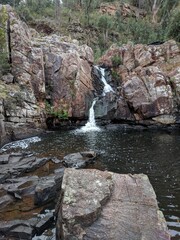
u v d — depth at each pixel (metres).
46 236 6.46
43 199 8.05
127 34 51.16
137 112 23.94
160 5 57.56
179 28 32.03
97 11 57.69
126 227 5.77
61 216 5.98
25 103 19.12
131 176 7.55
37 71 21.67
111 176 7.41
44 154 13.67
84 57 27.55
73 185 6.65
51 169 11.02
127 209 6.25
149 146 16.02
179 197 8.86
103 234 5.61
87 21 50.16
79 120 23.77
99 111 24.34
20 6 44.06
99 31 49.66
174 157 13.55
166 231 5.73
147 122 23.77
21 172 10.35
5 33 20.19
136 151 14.80
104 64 30.77
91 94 25.52
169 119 23.56
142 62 28.20
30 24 42.53
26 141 16.97
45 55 23.52
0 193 8.38
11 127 17.23
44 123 21.30
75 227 5.67
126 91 24.59
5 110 17.00
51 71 23.05
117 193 6.75
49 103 22.61
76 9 57.38
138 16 57.69
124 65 29.50
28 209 7.66
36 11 49.78
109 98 24.52
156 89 23.88
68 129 22.23
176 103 23.92
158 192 9.28
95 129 22.38
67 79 23.33
